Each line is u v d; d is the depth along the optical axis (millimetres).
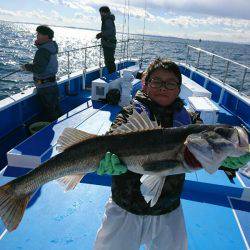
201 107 2957
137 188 1021
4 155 2742
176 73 1068
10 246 1482
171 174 978
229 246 1591
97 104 3551
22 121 3174
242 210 1899
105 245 1076
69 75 4133
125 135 1017
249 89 4945
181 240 1081
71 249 1489
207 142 907
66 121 2908
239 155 915
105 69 5242
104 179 2045
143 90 1144
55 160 1049
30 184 1065
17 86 7281
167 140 983
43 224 1640
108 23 4668
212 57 4602
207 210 1862
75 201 1843
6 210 1033
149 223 1056
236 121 3584
